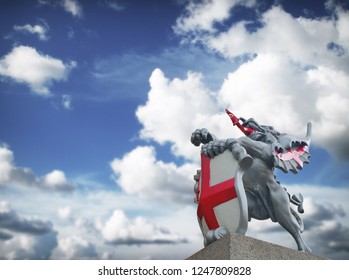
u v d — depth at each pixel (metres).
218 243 6.30
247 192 6.76
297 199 6.85
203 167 6.78
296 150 6.91
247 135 7.04
